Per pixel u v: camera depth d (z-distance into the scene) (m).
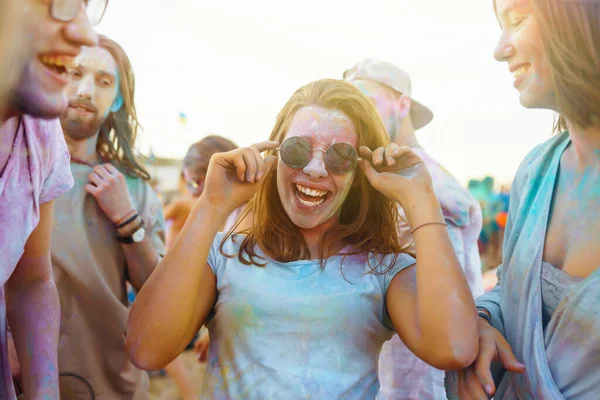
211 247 1.82
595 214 1.48
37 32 1.30
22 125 1.48
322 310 1.64
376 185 1.79
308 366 1.60
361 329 1.66
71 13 1.31
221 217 1.73
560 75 1.42
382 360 2.48
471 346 1.57
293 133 1.78
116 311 2.33
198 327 1.74
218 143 4.07
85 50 2.33
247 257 1.77
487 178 5.88
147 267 2.43
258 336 1.63
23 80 1.34
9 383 1.61
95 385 2.27
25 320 1.74
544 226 1.58
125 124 2.55
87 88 2.32
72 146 2.38
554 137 1.73
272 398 1.57
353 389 1.61
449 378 1.71
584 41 1.37
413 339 1.64
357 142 1.83
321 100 1.84
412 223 1.72
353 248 1.82
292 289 1.67
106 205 2.35
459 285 1.62
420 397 2.43
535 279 1.54
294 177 1.74
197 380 3.66
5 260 1.51
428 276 1.64
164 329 1.61
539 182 1.68
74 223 2.29
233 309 1.67
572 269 1.49
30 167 1.52
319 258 1.78
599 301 1.38
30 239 1.72
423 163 1.78
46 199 1.69
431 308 1.60
